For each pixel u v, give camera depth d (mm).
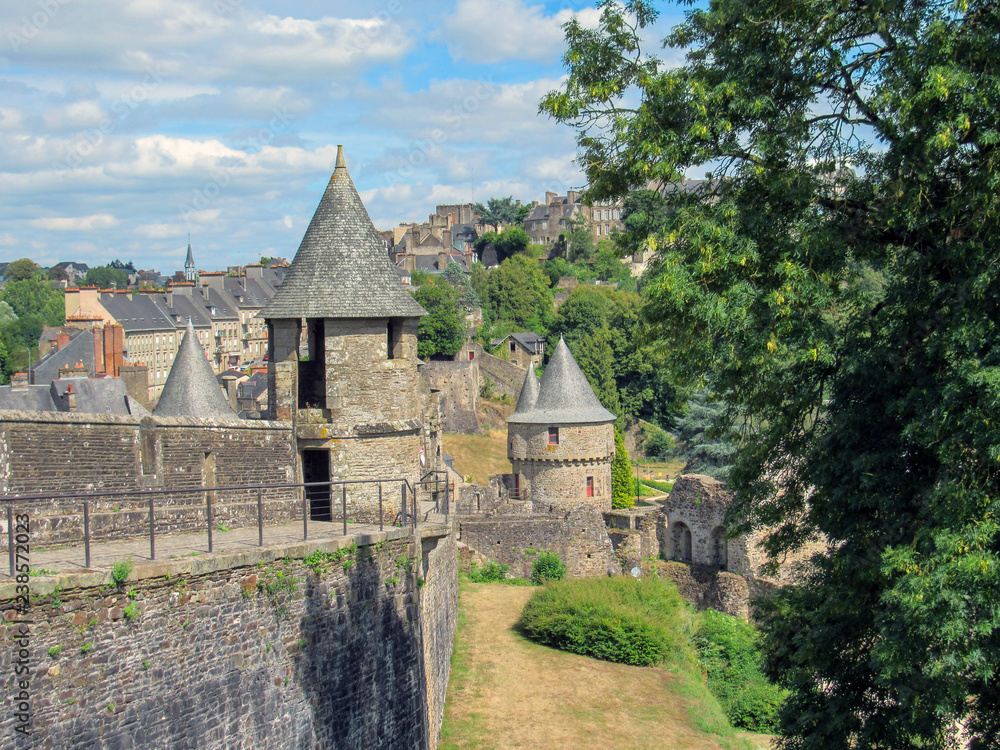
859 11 15383
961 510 13461
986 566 13195
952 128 13922
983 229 13844
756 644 21484
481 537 50812
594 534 51156
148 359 103812
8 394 42844
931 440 14289
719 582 48156
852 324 16578
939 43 13969
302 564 17375
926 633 13617
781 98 16094
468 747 27344
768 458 17828
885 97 14703
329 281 26719
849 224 16344
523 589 46125
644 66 16875
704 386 17641
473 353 110500
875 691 17109
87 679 13234
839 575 16938
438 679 27016
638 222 17078
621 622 36594
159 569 14352
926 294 15258
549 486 60344
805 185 15305
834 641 17250
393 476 26781
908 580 13656
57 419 18047
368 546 19422
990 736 15867
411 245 159750
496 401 107562
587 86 16953
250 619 16016
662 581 45156
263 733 16156
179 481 21266
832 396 16797
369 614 19344
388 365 26797
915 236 15703
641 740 29219
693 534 51656
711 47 16938
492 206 198875
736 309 14961
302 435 26031
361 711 18844
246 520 21562
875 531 16141
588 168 17406
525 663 35000
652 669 35844
